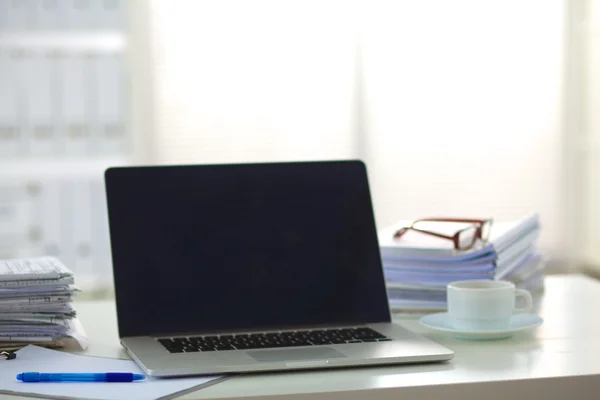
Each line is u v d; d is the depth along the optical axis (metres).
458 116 4.01
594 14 4.02
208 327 1.34
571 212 4.06
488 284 1.38
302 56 3.95
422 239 1.63
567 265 4.05
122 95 3.53
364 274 1.41
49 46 3.45
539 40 4.03
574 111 4.05
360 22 3.95
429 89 3.99
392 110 3.99
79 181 3.48
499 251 1.55
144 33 3.77
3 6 3.40
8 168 3.42
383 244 1.59
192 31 3.87
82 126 3.48
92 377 1.07
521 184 4.06
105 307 1.69
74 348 1.29
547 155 4.06
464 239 1.59
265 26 3.92
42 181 3.45
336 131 3.97
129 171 1.39
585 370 1.08
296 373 1.10
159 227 1.37
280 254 1.40
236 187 1.42
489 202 4.05
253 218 1.41
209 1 3.87
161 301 1.33
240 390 1.02
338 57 3.96
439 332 1.36
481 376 1.06
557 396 1.05
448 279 1.53
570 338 1.29
